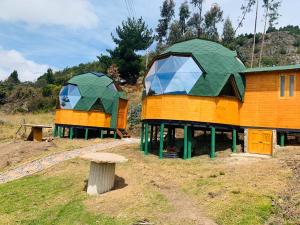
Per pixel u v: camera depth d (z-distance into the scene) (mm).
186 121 20625
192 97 20797
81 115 31641
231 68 22125
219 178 14617
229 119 21297
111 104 32938
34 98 61344
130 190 14055
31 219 11664
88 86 32656
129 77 55406
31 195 14430
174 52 21906
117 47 55344
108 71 52844
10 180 17344
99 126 31828
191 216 10664
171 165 18797
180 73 21234
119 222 10680
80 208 12344
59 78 71000
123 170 17875
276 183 12773
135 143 28641
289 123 20047
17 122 42938
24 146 25328
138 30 56281
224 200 11656
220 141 24734
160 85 21766
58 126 33312
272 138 19359
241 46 82812
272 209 10555
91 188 14156
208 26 71625
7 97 63250
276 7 54938
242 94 22016
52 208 12625
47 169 18922
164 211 11281
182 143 24219
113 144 27812
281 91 20703
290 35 87438
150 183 14922
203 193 12820
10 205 13320
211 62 21672
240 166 16578
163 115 21109
